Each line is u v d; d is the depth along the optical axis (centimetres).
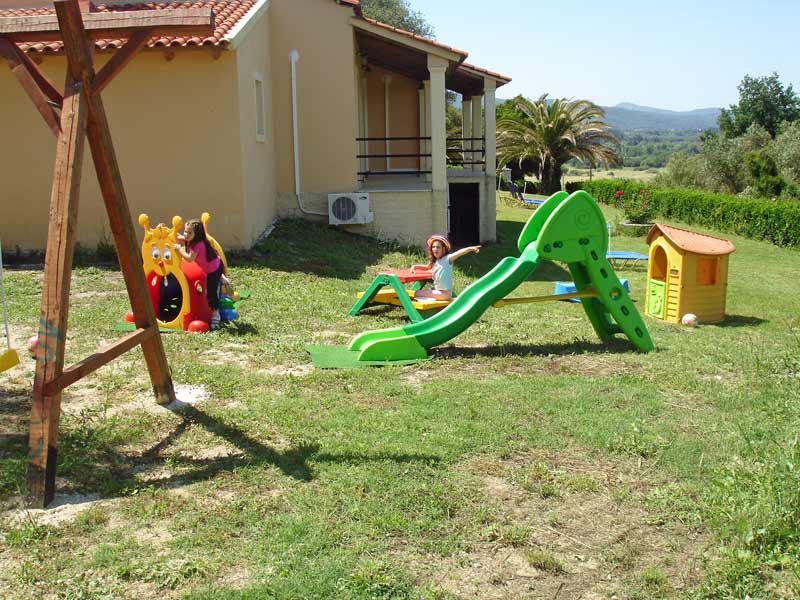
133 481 471
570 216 809
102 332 827
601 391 673
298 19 1628
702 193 2975
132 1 1509
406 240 1705
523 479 488
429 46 1630
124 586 362
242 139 1336
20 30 496
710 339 930
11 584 362
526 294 1267
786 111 5888
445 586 371
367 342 800
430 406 620
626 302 835
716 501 453
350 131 1669
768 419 604
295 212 1692
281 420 579
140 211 1345
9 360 531
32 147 1327
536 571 388
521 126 4528
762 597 368
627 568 395
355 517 429
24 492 446
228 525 418
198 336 828
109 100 1320
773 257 2100
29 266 1236
